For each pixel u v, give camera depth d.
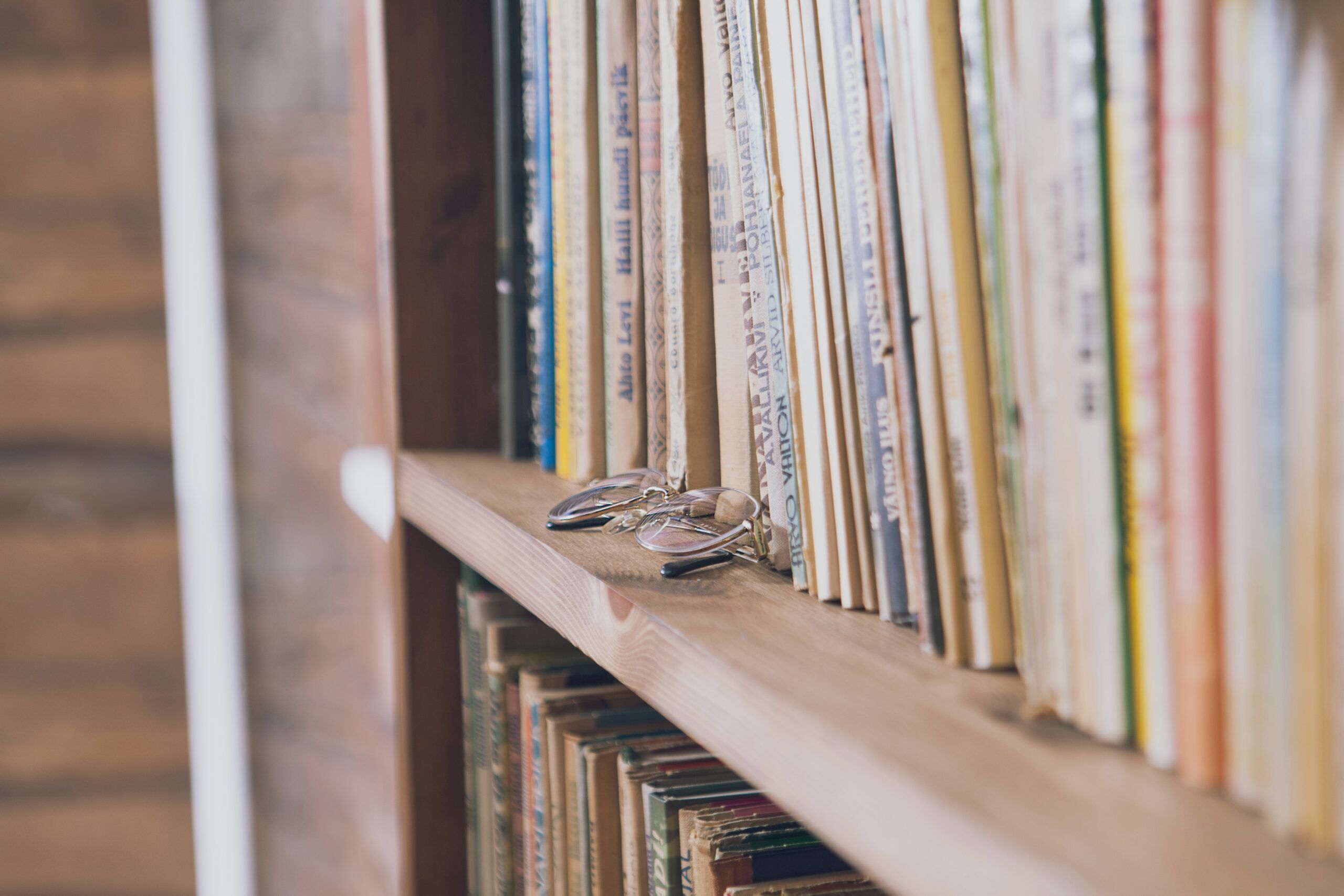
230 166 1.39
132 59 1.34
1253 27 0.26
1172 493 0.29
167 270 1.39
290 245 1.42
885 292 0.42
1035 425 0.34
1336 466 0.24
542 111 0.74
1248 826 0.26
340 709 1.48
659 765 0.60
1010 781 0.28
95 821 1.48
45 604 1.42
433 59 0.86
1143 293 0.29
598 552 0.54
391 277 0.86
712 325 0.60
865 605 0.45
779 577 0.52
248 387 1.43
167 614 1.46
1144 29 0.29
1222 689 0.28
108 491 1.42
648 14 0.62
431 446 0.88
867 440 0.44
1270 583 0.26
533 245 0.79
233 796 1.51
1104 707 0.31
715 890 0.50
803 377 0.47
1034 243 0.33
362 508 1.42
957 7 0.36
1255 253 0.26
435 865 0.90
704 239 0.60
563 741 0.67
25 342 1.37
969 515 0.37
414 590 0.88
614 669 0.47
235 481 1.45
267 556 1.47
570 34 0.68
